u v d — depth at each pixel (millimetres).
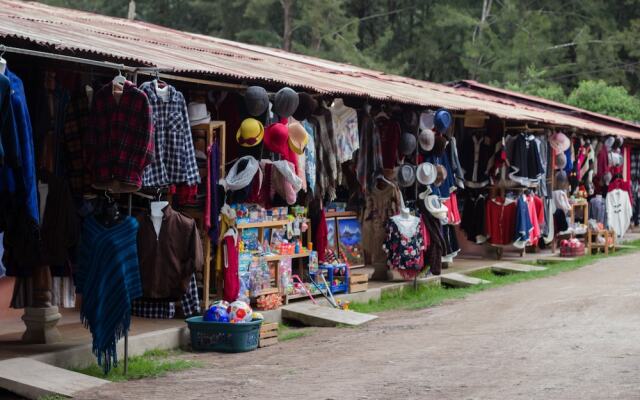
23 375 7477
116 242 8047
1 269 7453
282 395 7070
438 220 14031
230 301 10352
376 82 16516
